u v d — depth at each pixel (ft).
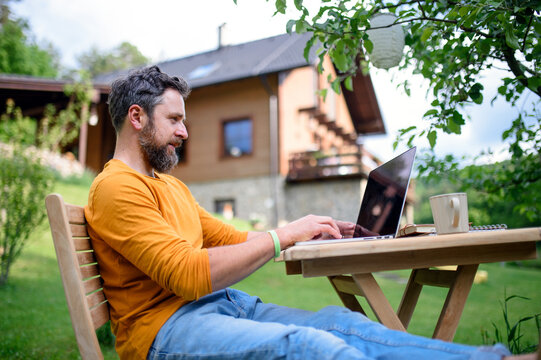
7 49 75.77
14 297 14.24
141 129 5.02
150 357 4.21
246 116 41.50
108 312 4.58
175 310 4.33
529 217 9.98
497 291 20.11
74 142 48.75
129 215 4.25
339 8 6.24
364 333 3.57
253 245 4.28
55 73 86.79
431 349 3.11
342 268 3.90
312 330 3.50
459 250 4.17
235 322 3.99
